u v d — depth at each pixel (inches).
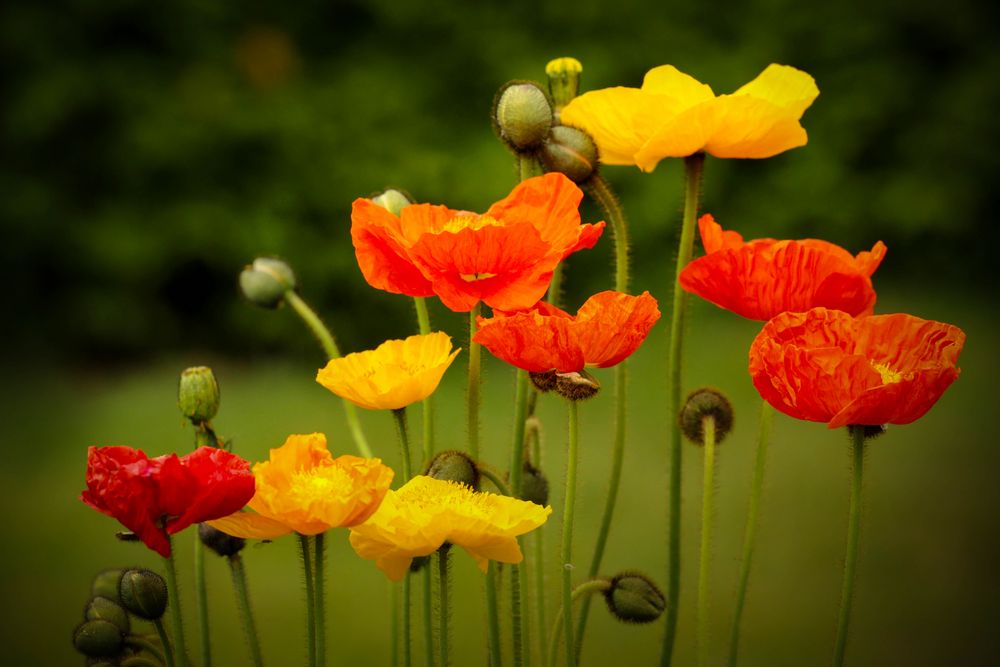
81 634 49.4
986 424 138.7
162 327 200.1
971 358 163.0
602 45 199.8
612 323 48.6
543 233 51.1
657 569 97.8
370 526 47.8
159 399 165.6
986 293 201.9
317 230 194.5
